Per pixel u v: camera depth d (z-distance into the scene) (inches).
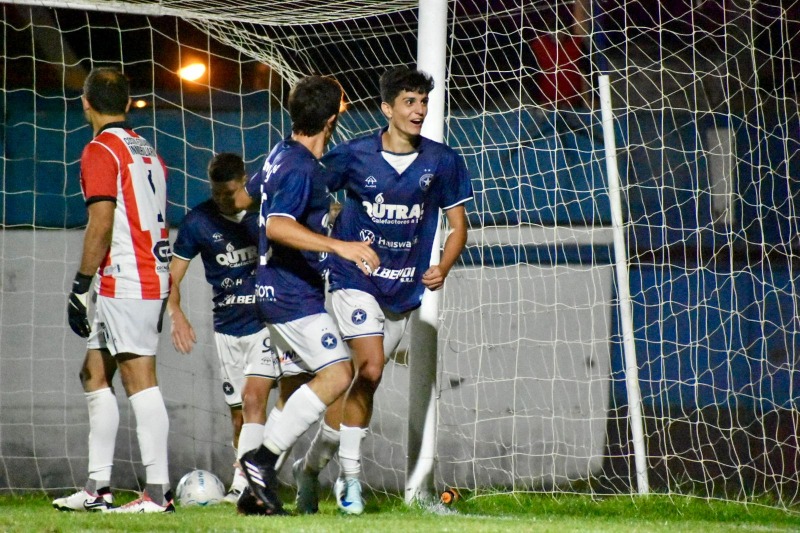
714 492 798.5
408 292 588.7
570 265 866.1
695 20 944.9
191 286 901.8
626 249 868.6
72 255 911.0
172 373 893.8
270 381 695.7
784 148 901.8
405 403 866.8
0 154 950.4
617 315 858.1
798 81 922.7
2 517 477.1
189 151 968.9
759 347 862.5
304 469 576.1
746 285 871.7
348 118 945.5
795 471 834.8
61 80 1019.3
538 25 975.6
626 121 901.2
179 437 887.7
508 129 904.3
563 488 835.4
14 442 886.4
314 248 480.7
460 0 989.2
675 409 853.8
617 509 665.0
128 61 1064.8
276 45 972.6
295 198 494.9
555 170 861.2
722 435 842.2
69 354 896.9
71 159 959.0
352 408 561.3
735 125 908.0
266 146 973.8
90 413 570.3
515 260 868.6
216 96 998.4
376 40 1001.5
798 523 612.7
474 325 865.5
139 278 549.0
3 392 890.7
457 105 945.5
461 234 586.2
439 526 455.8
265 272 521.0
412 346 673.0
